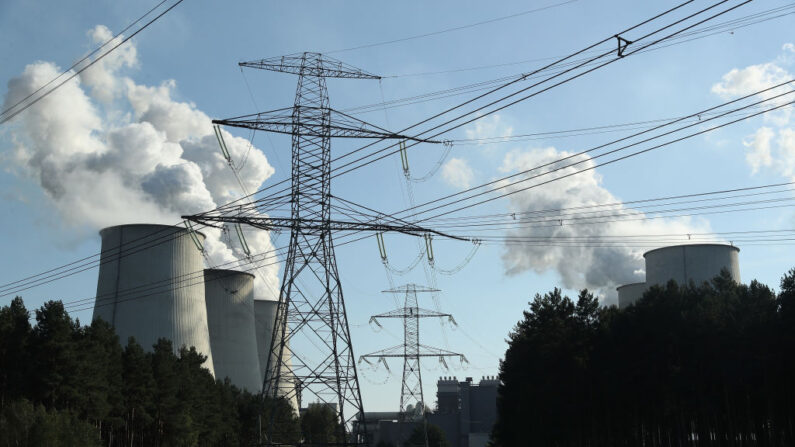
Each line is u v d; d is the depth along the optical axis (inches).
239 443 3432.6
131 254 3063.5
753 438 2214.6
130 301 3019.2
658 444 2401.6
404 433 6402.6
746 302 2060.8
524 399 2635.3
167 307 3085.6
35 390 2003.0
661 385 2107.5
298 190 1915.6
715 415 2097.7
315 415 5206.7
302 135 1929.1
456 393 7440.9
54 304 2108.8
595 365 2356.1
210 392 3075.8
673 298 2186.3
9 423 1793.8
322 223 1872.5
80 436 1870.1
